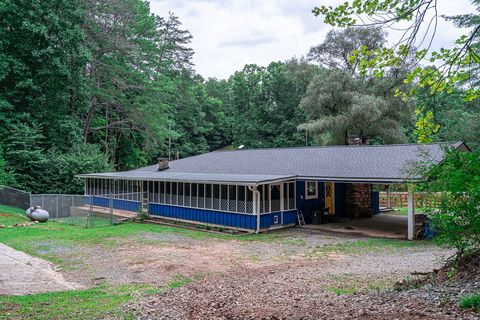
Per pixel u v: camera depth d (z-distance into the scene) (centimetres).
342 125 3647
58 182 3067
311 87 3922
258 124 5394
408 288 795
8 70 2955
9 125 2975
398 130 3700
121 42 3803
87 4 3641
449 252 1291
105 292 919
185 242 1620
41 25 2966
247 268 1155
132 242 1625
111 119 4381
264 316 677
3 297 863
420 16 534
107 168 3281
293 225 1997
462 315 536
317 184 2120
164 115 4494
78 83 3362
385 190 2942
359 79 3828
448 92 610
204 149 6625
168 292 897
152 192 2431
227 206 1962
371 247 1448
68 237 1756
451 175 672
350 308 670
